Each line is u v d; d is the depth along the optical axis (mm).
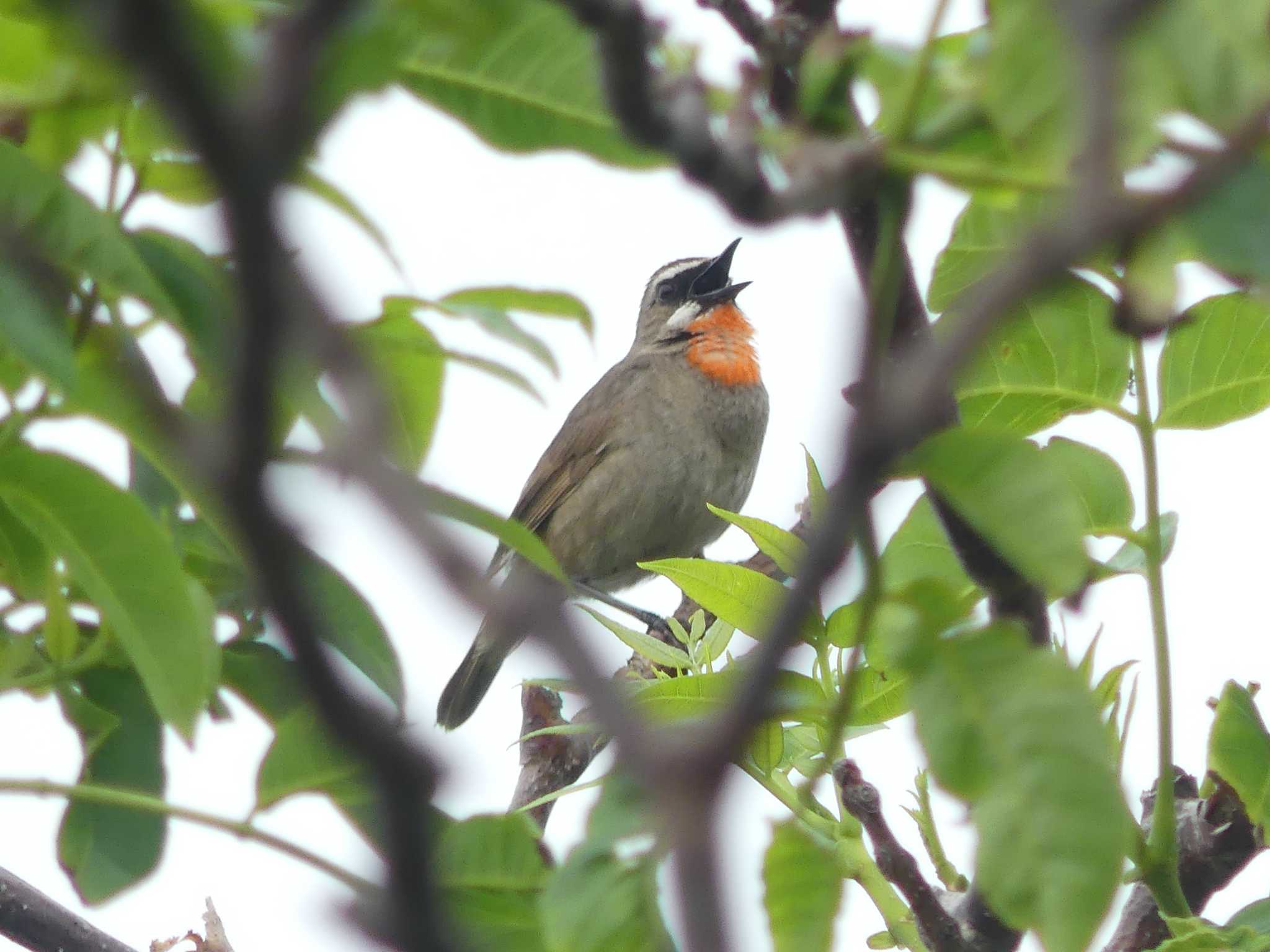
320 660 1811
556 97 4160
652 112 2748
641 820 3715
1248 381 5555
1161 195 1979
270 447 1739
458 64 4125
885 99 3221
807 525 5188
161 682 4945
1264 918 5023
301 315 1745
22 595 6250
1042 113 2895
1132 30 2162
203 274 4688
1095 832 3434
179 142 1693
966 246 4613
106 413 4488
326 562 5582
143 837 6184
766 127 3145
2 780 4930
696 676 4621
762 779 4895
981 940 4949
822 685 4555
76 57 1938
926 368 2057
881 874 4988
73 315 4531
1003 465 3314
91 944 6539
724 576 4766
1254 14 2543
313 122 1809
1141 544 5172
